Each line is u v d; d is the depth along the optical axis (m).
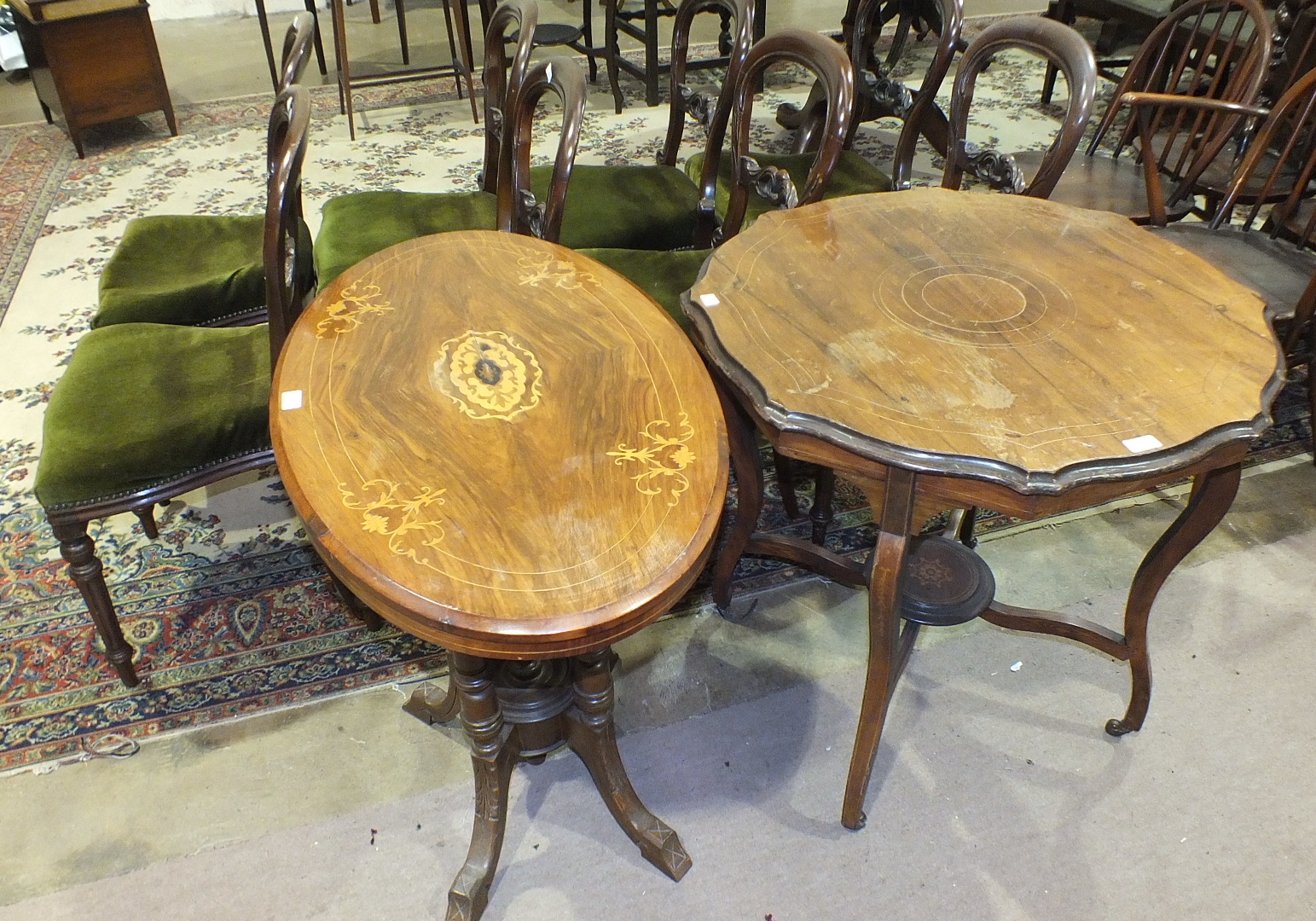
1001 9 5.41
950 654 1.74
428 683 1.60
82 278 2.83
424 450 1.12
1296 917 1.34
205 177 3.48
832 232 1.58
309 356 1.29
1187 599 1.84
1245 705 1.64
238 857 1.40
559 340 1.35
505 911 1.34
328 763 1.54
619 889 1.37
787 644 1.77
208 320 1.93
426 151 3.69
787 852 1.42
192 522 2.01
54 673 1.67
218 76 4.45
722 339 1.28
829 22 5.23
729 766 1.54
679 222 2.23
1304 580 1.88
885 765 1.54
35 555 1.90
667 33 4.90
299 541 1.97
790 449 1.17
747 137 1.91
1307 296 1.78
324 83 4.34
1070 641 1.76
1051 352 1.25
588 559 0.98
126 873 1.38
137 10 3.46
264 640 1.74
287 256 1.50
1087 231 1.58
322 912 1.34
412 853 1.41
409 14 5.26
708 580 1.90
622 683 1.68
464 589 0.94
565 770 1.54
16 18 3.62
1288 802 1.49
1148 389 1.18
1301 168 2.38
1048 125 3.91
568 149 1.66
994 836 1.44
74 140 3.53
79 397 1.54
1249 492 2.09
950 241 1.55
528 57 1.90
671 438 1.15
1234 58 3.19
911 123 2.07
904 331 1.30
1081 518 2.04
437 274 1.53
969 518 1.86
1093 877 1.39
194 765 1.53
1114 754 1.56
